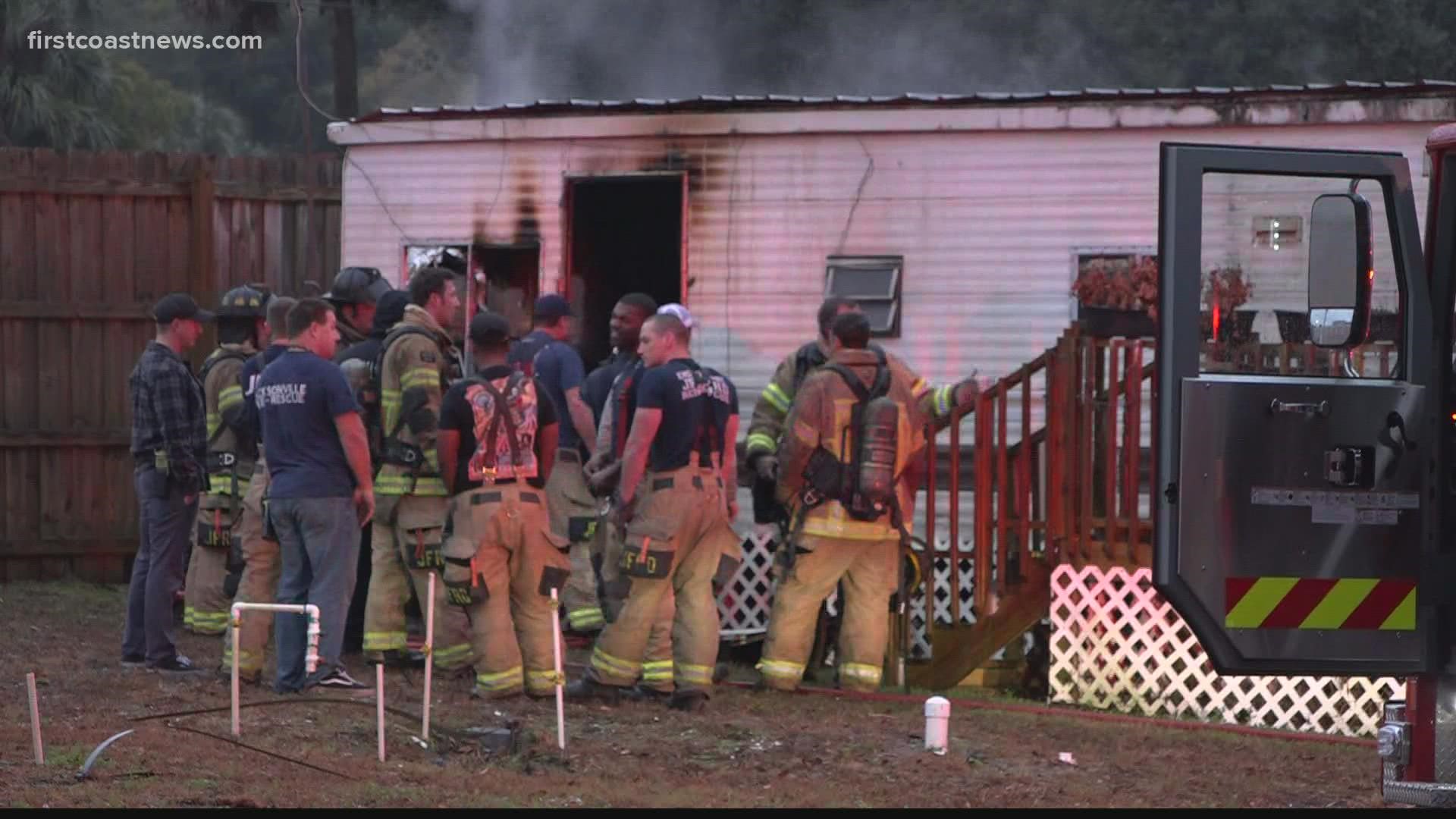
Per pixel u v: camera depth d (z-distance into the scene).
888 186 42.84
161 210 51.53
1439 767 23.22
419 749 29.70
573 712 33.75
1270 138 40.34
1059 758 31.16
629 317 39.75
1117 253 41.41
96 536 51.03
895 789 27.98
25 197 50.25
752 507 43.16
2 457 50.12
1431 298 23.62
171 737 28.98
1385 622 23.31
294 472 33.50
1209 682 35.97
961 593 41.53
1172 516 22.83
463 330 45.88
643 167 44.50
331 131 46.84
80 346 50.88
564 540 35.06
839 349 36.97
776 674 36.78
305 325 33.69
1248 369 23.73
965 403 38.66
